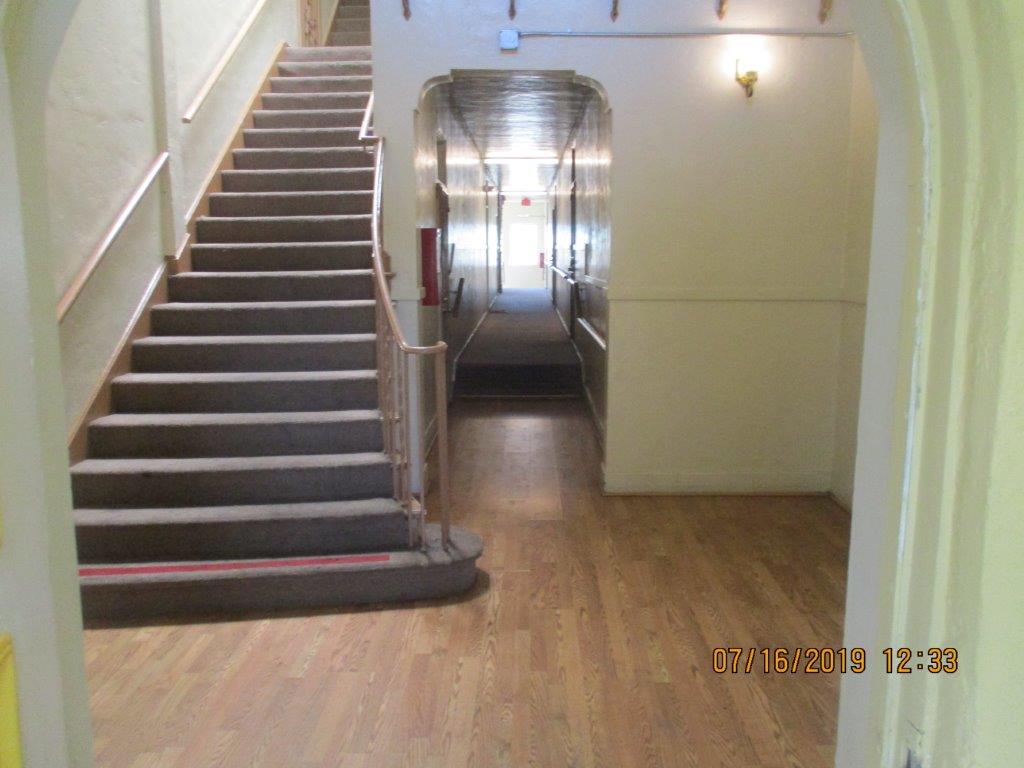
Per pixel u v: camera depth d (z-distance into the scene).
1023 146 0.76
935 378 0.88
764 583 3.40
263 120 6.16
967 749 0.86
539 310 12.78
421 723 2.39
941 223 0.87
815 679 2.63
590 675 2.66
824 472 4.59
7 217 0.97
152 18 4.44
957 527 0.86
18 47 0.97
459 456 5.41
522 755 2.24
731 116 4.28
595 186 5.77
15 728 0.99
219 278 4.59
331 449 3.81
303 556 3.34
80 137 3.69
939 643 0.89
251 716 2.43
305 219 5.02
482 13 4.19
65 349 3.57
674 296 4.42
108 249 3.92
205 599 3.12
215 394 3.97
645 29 4.20
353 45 8.71
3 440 0.97
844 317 4.39
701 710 2.46
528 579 3.46
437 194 5.52
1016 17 0.75
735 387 4.53
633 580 3.44
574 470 5.09
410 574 3.22
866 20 0.98
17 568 0.99
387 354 3.58
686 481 4.61
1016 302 0.78
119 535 3.30
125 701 2.51
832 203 4.35
